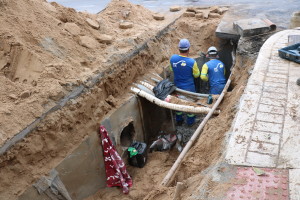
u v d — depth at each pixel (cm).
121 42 592
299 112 361
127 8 754
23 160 341
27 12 489
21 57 434
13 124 338
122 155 508
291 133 328
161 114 673
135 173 507
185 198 280
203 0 1034
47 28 493
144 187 466
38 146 356
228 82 593
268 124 345
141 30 675
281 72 461
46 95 384
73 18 573
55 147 380
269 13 834
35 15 497
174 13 883
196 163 365
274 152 305
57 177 370
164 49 711
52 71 424
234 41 761
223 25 777
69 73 446
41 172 354
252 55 617
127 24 684
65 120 398
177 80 646
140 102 564
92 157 438
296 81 427
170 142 590
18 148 333
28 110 359
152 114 627
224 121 420
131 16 741
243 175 282
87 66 496
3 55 435
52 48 470
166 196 341
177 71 633
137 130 566
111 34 623
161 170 512
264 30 692
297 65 481
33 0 525
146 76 623
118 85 535
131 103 539
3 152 316
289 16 794
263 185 269
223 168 294
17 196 320
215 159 330
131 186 468
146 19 777
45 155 369
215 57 650
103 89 493
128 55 566
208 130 424
